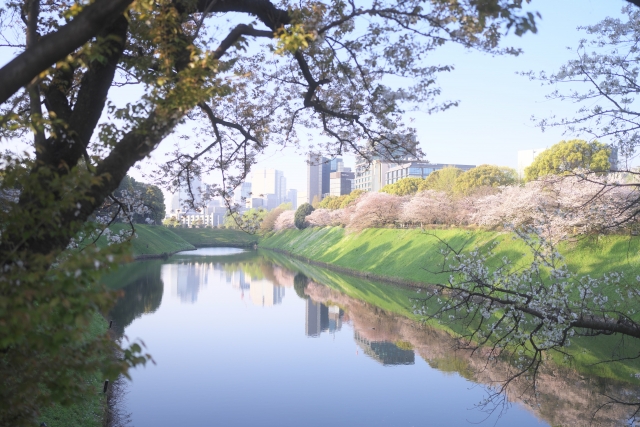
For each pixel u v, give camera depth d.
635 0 4.29
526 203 31.69
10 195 7.09
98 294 3.57
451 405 16.33
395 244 54.50
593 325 8.67
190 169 10.20
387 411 15.98
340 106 8.92
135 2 4.96
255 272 60.56
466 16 5.62
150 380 19.05
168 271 58.81
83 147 5.47
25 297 3.38
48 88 6.11
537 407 15.36
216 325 29.27
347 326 28.89
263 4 6.78
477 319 25.95
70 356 3.96
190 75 5.09
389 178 142.50
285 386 18.52
